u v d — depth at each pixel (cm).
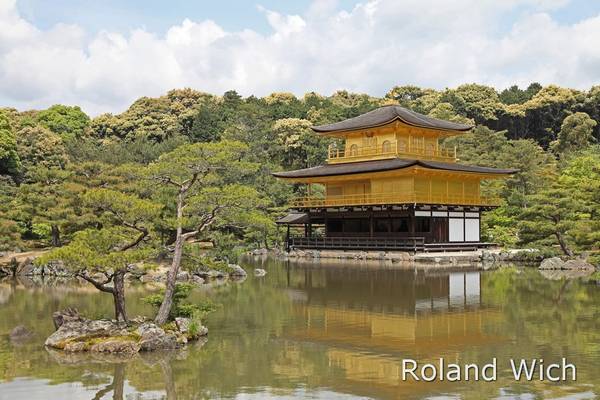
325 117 11812
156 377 2027
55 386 1942
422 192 6981
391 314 3127
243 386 1931
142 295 3769
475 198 7312
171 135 12369
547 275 4897
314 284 4344
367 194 7269
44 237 6856
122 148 9575
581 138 11812
